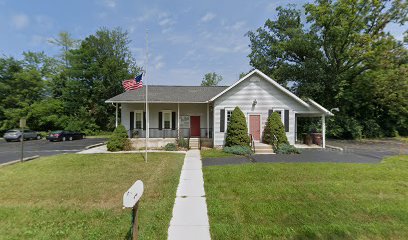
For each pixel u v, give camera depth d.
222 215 5.15
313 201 5.86
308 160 11.71
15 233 4.36
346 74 27.38
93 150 16.27
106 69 40.12
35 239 4.14
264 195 6.35
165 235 4.29
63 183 7.60
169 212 5.35
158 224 4.71
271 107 16.69
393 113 26.84
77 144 22.16
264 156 13.05
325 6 24.75
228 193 6.59
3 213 5.24
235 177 8.24
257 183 7.47
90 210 5.41
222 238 4.18
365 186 7.01
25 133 27.48
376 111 28.61
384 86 24.78
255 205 5.61
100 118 41.16
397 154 13.89
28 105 35.62
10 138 26.08
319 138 18.08
